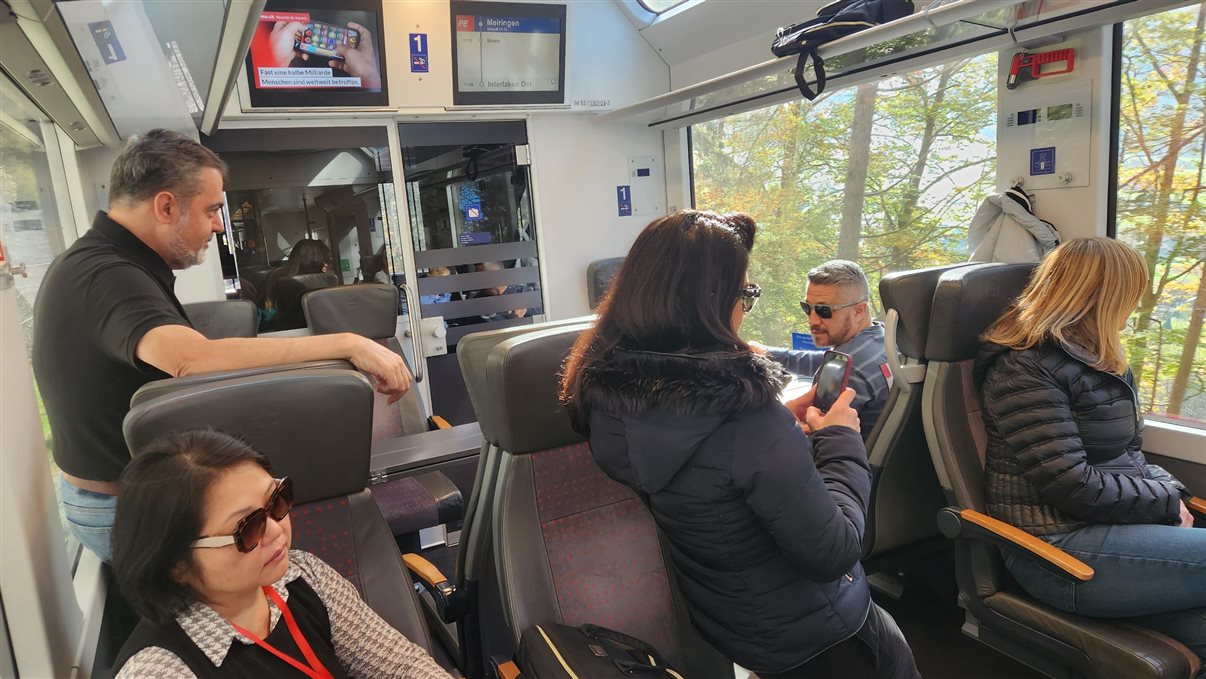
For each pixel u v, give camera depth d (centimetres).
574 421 139
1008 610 214
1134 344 250
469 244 448
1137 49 235
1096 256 201
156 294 150
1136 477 206
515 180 454
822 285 269
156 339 142
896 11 269
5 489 117
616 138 476
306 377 133
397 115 407
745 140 425
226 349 144
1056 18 234
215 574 99
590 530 167
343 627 124
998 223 272
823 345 276
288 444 132
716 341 123
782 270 412
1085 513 197
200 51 189
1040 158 262
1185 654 185
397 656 128
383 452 261
